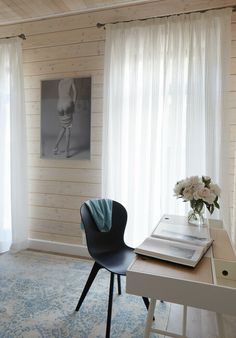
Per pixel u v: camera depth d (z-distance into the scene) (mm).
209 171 2383
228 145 2377
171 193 2541
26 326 1793
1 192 3133
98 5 2689
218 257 1275
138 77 2641
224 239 1524
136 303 2084
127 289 1073
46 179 3111
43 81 3021
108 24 2688
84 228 1887
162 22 2512
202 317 1920
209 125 2373
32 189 3174
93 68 2863
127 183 2699
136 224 2693
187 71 2465
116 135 2691
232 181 2494
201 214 1742
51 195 3104
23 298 2123
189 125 2436
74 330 1766
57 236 3109
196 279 1022
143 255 1244
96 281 2424
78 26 2887
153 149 2576
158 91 2559
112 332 1753
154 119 2559
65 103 2963
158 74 2547
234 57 2436
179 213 2533
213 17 2367
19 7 2715
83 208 1975
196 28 2404
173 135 2521
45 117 3045
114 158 2711
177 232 1527
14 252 3076
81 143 2939
